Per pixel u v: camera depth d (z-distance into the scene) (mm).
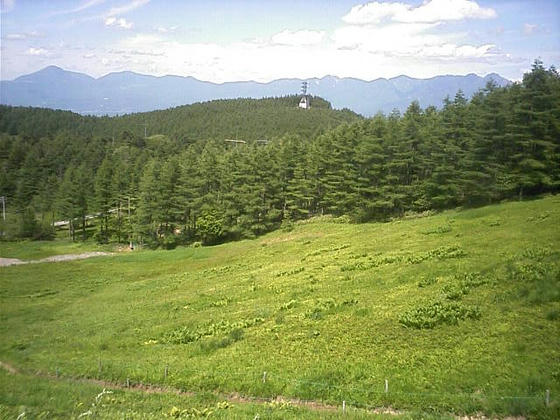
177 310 40406
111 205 114438
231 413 18297
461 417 16953
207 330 32281
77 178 120062
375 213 85625
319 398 20281
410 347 23078
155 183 101000
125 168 133375
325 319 29375
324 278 40781
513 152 68625
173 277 60125
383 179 83438
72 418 17266
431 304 27297
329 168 95375
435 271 34688
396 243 51125
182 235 101062
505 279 29109
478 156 70062
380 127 85938
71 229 118688
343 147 89812
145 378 25141
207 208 96125
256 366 24172
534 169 65000
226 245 87250
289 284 41281
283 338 27422
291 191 97375
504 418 16422
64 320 43969
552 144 64000
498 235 42594
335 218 91688
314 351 24828
